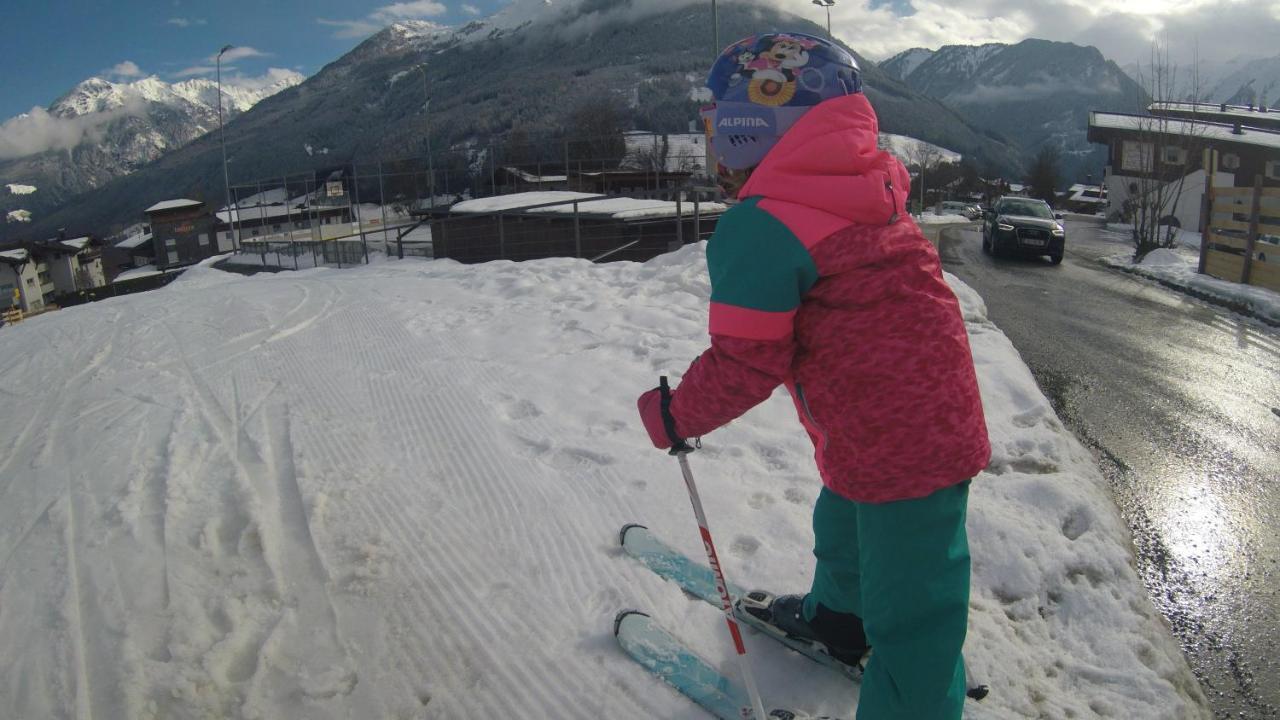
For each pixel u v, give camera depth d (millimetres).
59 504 3570
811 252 1531
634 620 2430
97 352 7613
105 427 4832
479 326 7309
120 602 2680
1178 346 7492
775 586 2602
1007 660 2260
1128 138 34281
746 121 1662
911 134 134750
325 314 8828
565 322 7066
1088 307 9969
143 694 2184
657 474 3598
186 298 11508
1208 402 5559
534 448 4086
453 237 18562
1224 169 29609
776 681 2154
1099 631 2416
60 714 2123
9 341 8883
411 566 2904
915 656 1585
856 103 1606
